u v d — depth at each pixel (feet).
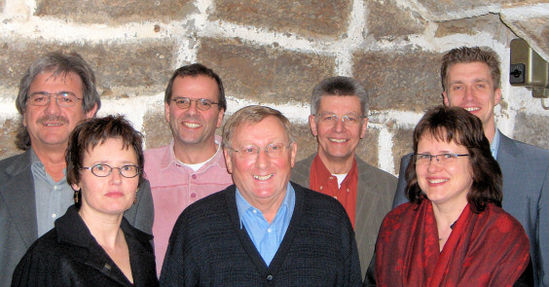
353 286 5.52
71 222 4.76
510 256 4.91
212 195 5.66
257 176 5.23
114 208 4.80
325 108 6.77
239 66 7.07
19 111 5.73
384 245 5.61
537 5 6.07
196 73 6.40
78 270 4.56
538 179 5.79
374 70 7.69
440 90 7.67
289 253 5.23
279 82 7.30
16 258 5.20
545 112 7.06
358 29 7.69
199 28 6.84
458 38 7.68
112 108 6.51
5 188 5.37
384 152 7.75
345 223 5.59
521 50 7.00
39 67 5.52
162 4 6.66
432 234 5.29
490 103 6.21
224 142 5.49
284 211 5.46
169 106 6.48
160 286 5.43
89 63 6.37
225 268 5.13
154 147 6.77
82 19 6.32
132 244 5.14
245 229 5.29
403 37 7.70
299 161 7.20
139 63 6.61
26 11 6.07
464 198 5.22
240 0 7.03
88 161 4.78
